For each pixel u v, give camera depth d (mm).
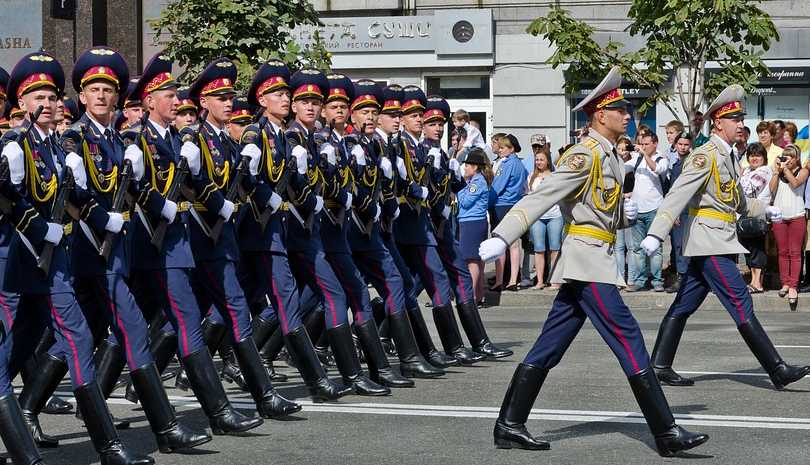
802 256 20641
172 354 11531
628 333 9617
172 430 9891
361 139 13328
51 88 9523
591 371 13672
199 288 11422
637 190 21062
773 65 32031
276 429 10828
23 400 10258
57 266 9281
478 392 12555
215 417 10531
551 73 32938
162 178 10445
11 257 9289
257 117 12273
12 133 9242
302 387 13141
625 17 32500
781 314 19734
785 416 11250
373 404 11922
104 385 10758
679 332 12922
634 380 9602
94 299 10188
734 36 22469
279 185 11797
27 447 8742
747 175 20031
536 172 21703
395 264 13781
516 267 21719
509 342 16422
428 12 33594
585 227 9672
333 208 12664
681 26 22172
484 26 32938
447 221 14672
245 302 11234
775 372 12422
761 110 32281
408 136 14320
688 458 9617
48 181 9195
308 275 12367
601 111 9797
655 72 23062
